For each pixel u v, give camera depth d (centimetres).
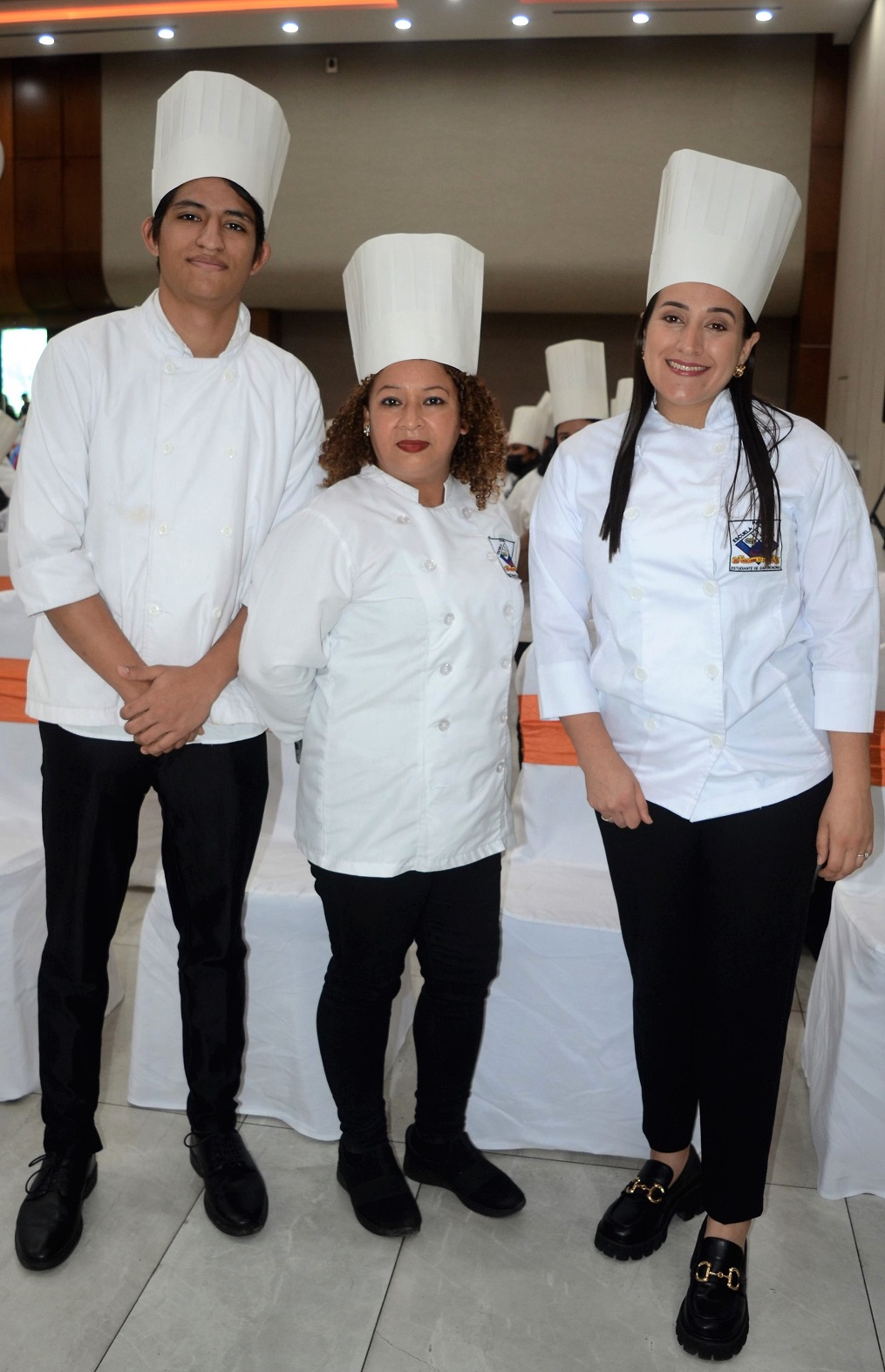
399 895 142
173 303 141
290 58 940
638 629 129
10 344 1077
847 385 859
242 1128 177
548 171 931
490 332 1095
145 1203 158
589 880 178
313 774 143
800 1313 141
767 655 127
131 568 141
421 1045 156
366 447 145
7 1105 179
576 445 136
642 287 957
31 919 178
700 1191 158
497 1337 136
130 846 151
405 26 880
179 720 137
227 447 142
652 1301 143
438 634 136
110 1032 200
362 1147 156
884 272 743
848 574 127
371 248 136
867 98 816
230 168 137
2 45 938
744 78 904
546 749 181
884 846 175
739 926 131
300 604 132
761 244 123
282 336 1102
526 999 166
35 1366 130
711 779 129
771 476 122
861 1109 159
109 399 138
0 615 189
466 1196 158
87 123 981
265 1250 149
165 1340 134
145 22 885
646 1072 147
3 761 195
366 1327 137
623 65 912
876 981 155
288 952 170
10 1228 151
